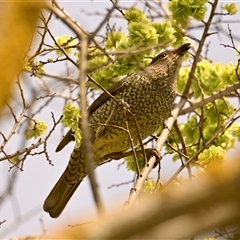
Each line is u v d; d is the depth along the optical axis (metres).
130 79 12.23
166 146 12.71
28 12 3.83
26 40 3.82
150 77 12.23
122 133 12.00
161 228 3.39
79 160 12.13
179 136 11.85
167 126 11.63
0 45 3.78
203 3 11.30
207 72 12.76
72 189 12.61
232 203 3.42
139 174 9.67
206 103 12.16
